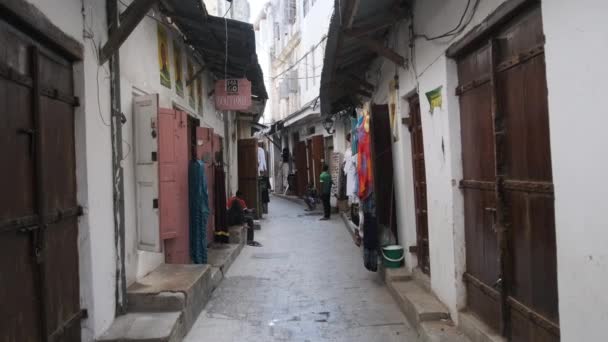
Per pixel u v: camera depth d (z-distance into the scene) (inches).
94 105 150.6
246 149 559.5
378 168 266.2
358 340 174.6
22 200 111.4
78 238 143.7
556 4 96.2
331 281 263.1
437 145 178.5
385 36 267.0
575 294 94.0
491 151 138.8
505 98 128.0
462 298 165.9
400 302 207.5
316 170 697.0
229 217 386.6
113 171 165.6
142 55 204.7
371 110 260.7
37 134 117.0
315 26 649.6
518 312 126.0
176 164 206.7
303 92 749.3
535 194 114.8
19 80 110.3
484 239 147.6
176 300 175.2
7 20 106.7
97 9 154.2
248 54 305.1
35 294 117.0
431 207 189.9
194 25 251.9
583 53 88.0
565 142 95.2
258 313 207.2
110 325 159.3
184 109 284.2
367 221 258.7
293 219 573.0
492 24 127.2
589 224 88.4
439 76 171.2
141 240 192.7
